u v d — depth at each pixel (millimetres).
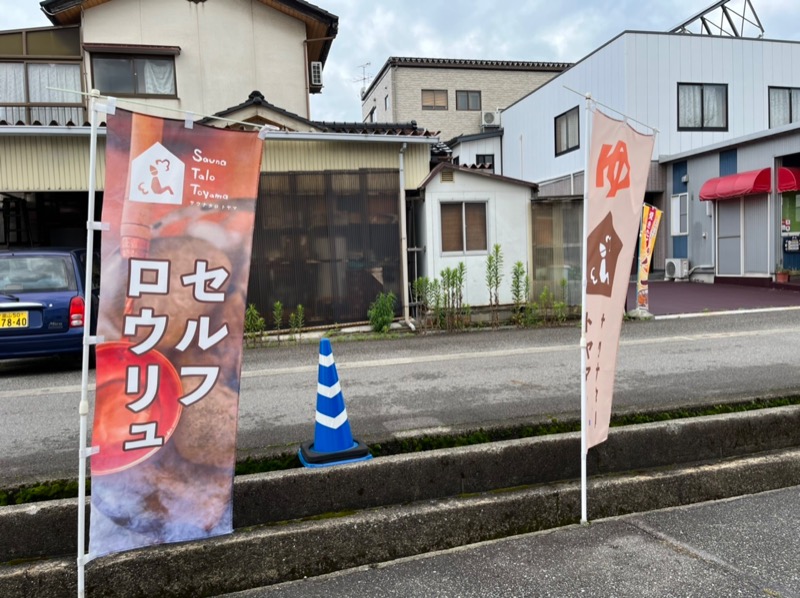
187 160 2555
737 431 3969
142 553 2717
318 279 9508
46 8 12422
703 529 3182
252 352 7996
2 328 6574
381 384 5664
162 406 2615
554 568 2832
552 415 4133
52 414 5090
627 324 9172
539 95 20312
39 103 12445
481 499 3299
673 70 16156
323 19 14094
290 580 2910
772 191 12945
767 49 16938
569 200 10055
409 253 10328
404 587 2742
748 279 13672
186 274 2598
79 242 12023
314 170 9555
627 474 3652
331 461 3352
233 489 2918
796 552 2875
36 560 2797
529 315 9578
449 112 27297
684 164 15766
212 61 13555
